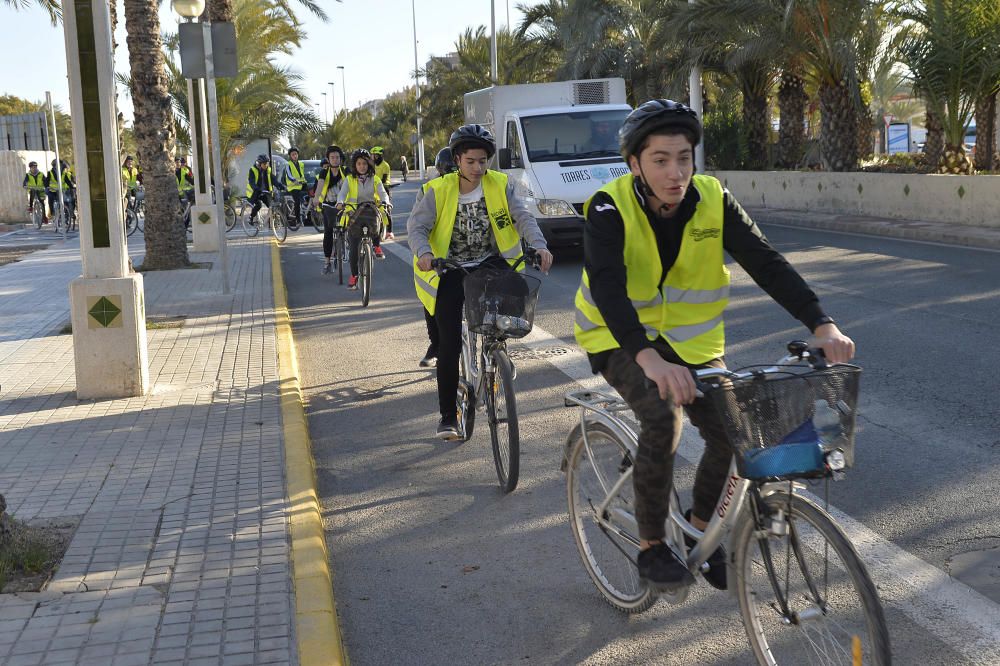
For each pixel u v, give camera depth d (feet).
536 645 12.53
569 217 50.39
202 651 11.74
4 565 13.96
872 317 32.24
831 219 64.39
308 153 288.71
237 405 23.57
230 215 84.74
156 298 42.88
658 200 10.70
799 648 10.13
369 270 40.78
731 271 43.75
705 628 12.71
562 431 21.68
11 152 113.39
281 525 15.74
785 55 72.69
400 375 28.02
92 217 24.36
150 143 55.26
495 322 17.33
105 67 23.91
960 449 19.06
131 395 24.64
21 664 11.48
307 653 11.59
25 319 38.45
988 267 42.24
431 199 19.61
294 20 115.85
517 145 54.85
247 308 39.37
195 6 50.88
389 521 17.02
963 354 26.61
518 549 15.56
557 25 115.75
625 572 13.10
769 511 10.18
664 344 11.23
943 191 59.26
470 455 20.47
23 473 18.66
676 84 89.20
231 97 111.34
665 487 11.29
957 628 12.33
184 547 14.90
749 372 9.81
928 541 14.99
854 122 72.95
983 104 70.44
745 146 91.56
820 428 9.32
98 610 12.84
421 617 13.43
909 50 65.46
